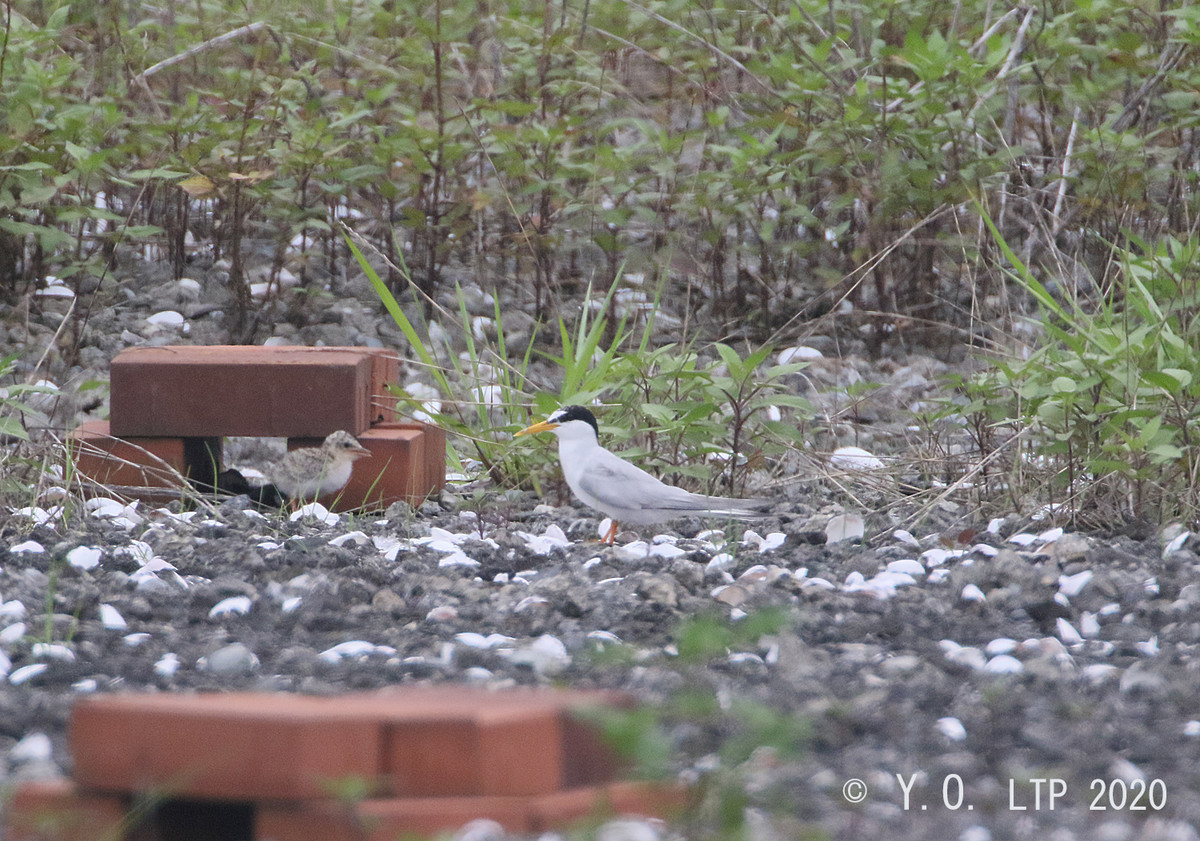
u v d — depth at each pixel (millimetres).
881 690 6832
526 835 4609
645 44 18406
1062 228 16984
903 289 17219
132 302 17047
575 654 7383
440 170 16625
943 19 18672
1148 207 16500
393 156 16375
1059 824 5336
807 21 16812
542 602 8398
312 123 16688
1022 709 6594
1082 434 10984
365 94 16609
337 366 11516
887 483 12039
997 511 11266
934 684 6918
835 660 7375
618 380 12992
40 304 16641
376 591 8844
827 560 9867
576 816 4723
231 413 11531
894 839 5168
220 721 4645
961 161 16609
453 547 10102
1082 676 7102
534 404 12461
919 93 15844
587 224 16797
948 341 16859
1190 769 5867
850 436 13969
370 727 4668
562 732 4844
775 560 9719
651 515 10375
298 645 7738
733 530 10875
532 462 12477
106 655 7500
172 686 6938
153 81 18953
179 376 11500
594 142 18609
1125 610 8406
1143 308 11375
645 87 19328
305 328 16688
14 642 7547
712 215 17359
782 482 12242
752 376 13773
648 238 18859
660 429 11891
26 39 15695
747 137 15867
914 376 15961
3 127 15562
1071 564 9305
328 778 4602
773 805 5254
